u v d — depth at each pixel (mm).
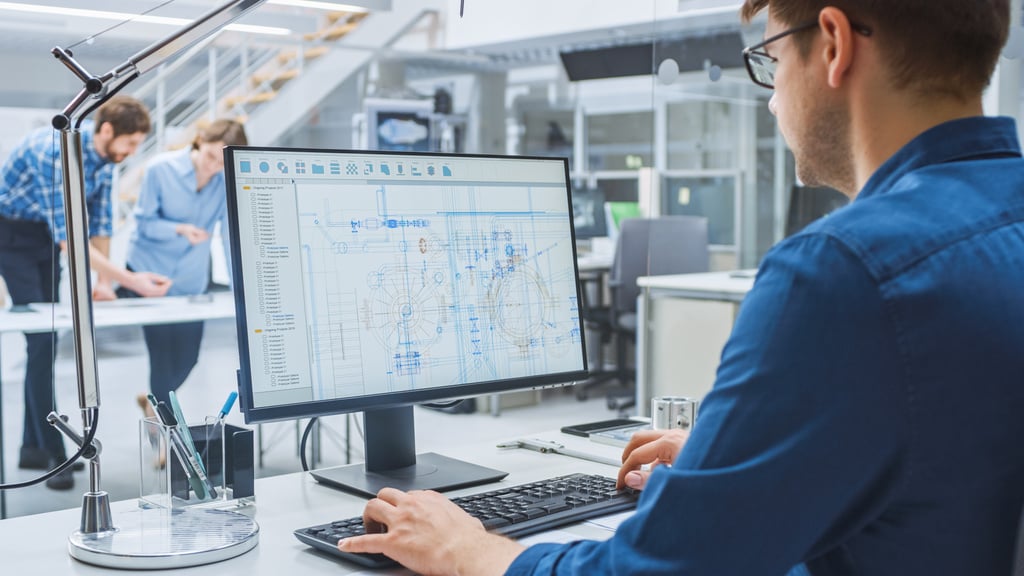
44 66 5316
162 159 4070
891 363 659
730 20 2758
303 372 1147
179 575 923
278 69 7164
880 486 687
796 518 668
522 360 1339
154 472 1140
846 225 699
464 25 6043
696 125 3236
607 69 5750
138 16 1455
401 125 7164
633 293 5461
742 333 708
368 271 1206
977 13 731
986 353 666
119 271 3996
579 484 1214
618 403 5516
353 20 6719
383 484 1248
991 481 682
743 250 3537
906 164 762
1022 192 748
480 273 1307
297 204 1161
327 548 977
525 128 8641
